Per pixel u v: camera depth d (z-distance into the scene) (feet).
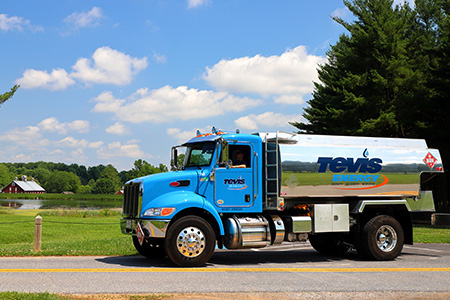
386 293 25.11
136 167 474.90
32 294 22.15
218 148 35.35
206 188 34.91
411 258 40.16
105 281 27.25
